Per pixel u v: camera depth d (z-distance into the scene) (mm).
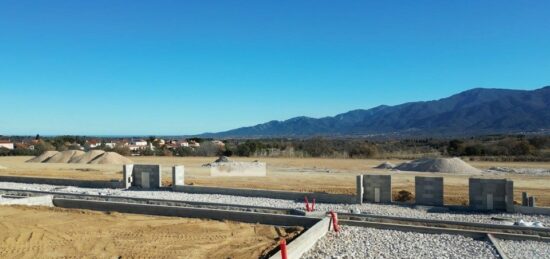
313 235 11984
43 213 16188
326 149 50719
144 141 97938
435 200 17531
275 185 23359
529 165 34500
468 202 18172
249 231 13531
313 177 26797
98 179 26375
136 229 13766
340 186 23000
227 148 52562
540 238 12094
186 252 11273
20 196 19766
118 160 38500
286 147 52594
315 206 17625
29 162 40094
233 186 23016
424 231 13195
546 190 21188
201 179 25906
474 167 32312
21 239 12477
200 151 52562
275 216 14375
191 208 15578
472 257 10695
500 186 16453
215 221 14898
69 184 24234
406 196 19516
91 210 16953
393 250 11344
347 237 12719
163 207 15922
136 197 19500
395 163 36406
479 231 12750
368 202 18344
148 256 10938
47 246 11812
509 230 12727
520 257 10672
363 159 43188
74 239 12523
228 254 11078
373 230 13508
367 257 10789
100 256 10945
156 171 22859
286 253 9812
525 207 16062
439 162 29703
